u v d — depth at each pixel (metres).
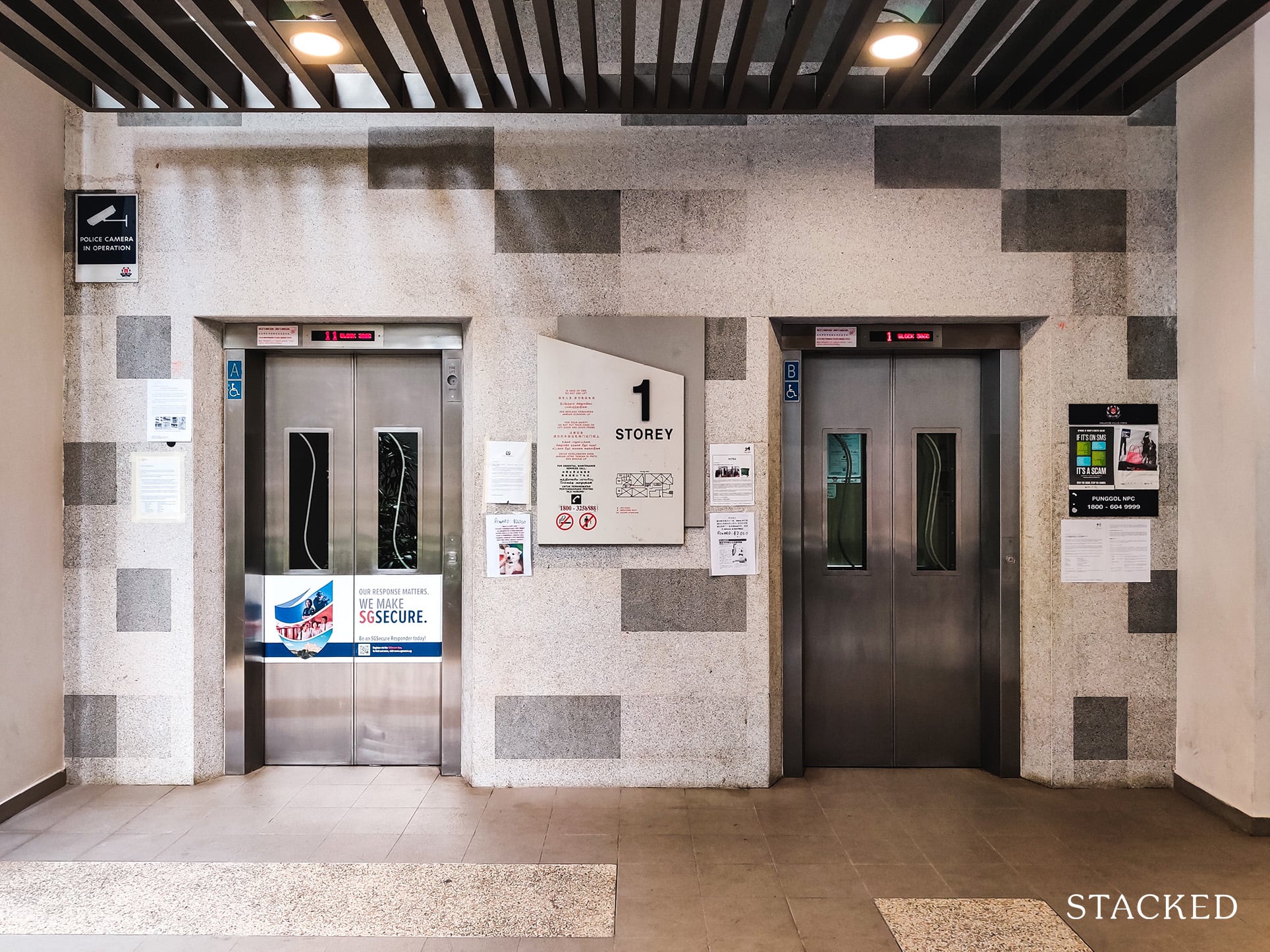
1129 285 3.62
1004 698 3.77
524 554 3.61
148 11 2.63
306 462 3.93
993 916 2.57
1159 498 3.63
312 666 3.91
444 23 3.66
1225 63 3.29
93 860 2.93
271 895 2.69
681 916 2.57
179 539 3.62
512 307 3.60
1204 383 3.43
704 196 3.61
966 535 3.95
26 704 3.38
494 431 3.61
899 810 3.39
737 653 3.62
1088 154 3.62
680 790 3.59
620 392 3.58
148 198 3.60
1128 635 3.63
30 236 3.40
